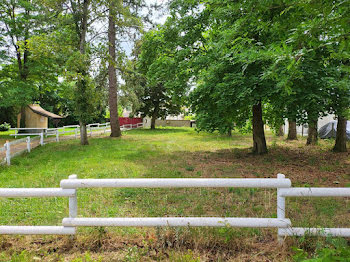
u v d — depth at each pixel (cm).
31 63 2542
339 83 1002
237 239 390
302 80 1019
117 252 374
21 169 1032
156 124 5403
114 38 2411
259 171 952
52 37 1811
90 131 2705
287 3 371
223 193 659
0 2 2422
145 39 1609
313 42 375
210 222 380
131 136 2672
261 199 604
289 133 2141
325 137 2134
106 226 396
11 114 3906
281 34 447
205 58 1210
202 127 1522
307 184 747
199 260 334
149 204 577
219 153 1442
